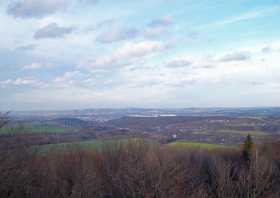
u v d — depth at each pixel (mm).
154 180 13734
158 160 16047
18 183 12102
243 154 24281
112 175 16250
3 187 11430
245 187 14883
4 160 11734
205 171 20781
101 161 20188
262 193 15070
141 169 14359
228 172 16406
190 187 15234
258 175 15484
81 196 14594
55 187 14547
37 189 13227
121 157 19453
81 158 19719
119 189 15156
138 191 13500
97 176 17953
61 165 17875
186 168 18312
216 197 15344
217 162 19734
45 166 15359
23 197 12188
